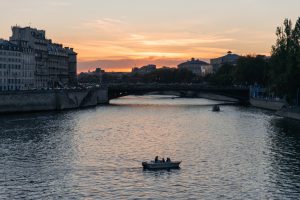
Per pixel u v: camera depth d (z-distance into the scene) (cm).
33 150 13375
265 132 16938
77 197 9194
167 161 11431
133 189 9694
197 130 17850
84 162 11956
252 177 10562
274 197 9219
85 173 10875
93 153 13112
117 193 9438
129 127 18775
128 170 11162
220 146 14200
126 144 14612
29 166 11475
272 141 14912
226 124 19625
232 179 10406
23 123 19138
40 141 14838
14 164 11656
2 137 15450
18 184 9981
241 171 11069
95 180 10306
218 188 9769
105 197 9200
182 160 12244
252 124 19425
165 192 9506
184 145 14450
